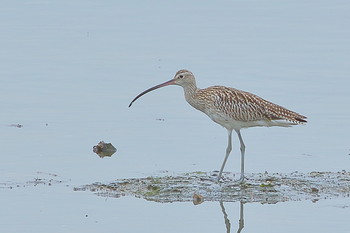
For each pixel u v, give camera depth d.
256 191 22.42
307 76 32.22
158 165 24.62
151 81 32.06
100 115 28.92
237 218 20.73
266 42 36.44
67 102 30.06
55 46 36.00
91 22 39.25
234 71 32.72
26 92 30.88
